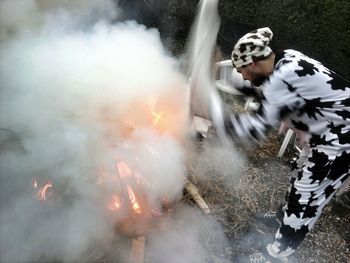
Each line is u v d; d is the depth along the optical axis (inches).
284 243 84.6
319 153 76.4
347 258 99.3
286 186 115.3
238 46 72.5
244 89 92.9
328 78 71.0
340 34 150.1
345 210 111.8
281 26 154.5
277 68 72.0
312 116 74.7
